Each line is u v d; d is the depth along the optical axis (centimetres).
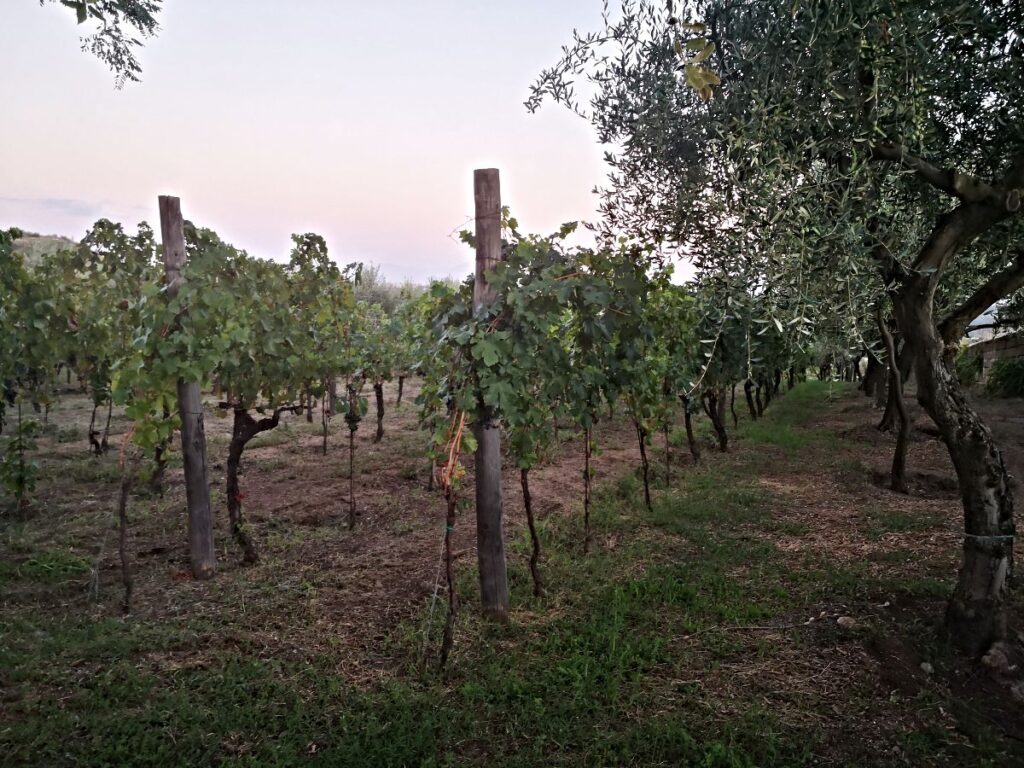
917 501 665
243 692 326
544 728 296
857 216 306
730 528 577
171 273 456
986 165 359
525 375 388
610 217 398
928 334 342
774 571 470
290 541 554
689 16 343
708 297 330
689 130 351
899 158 315
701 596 425
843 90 304
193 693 327
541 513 620
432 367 440
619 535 562
